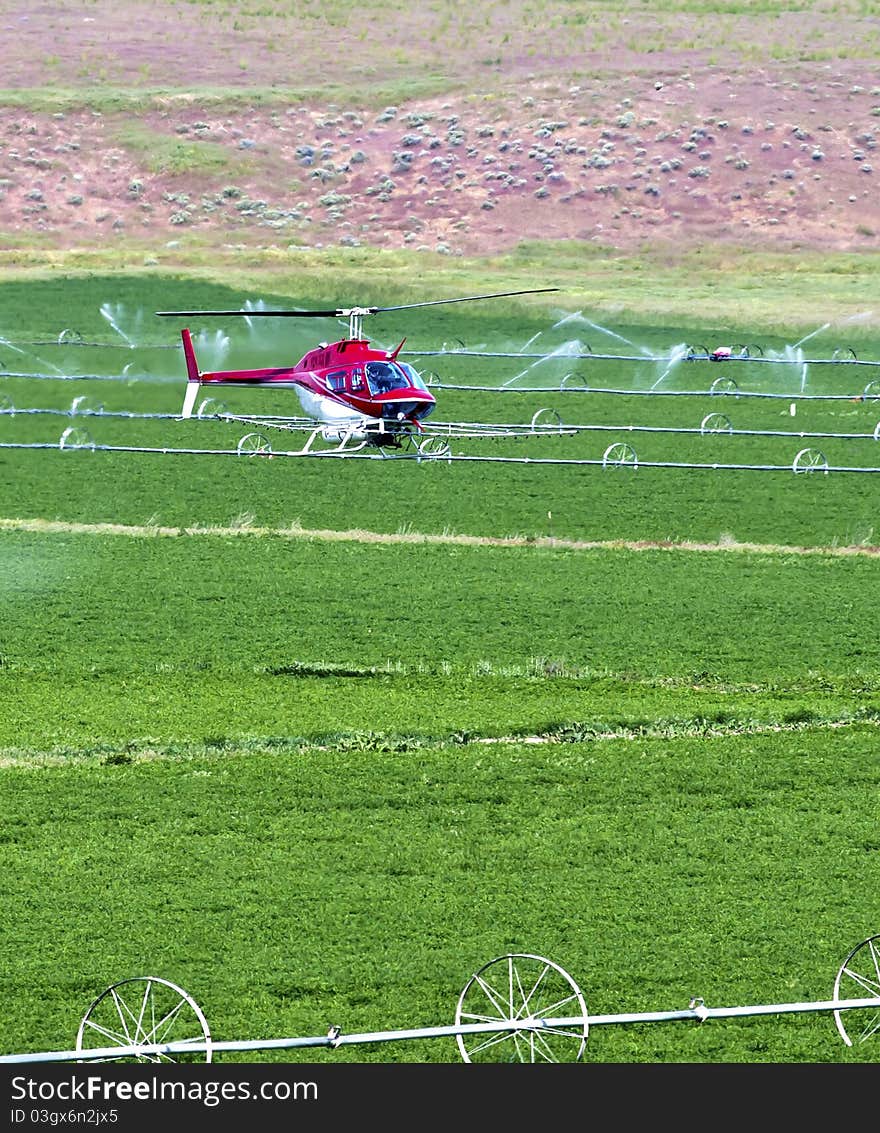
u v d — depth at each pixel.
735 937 92.81
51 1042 81.00
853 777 117.12
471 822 108.69
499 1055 81.06
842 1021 84.12
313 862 102.12
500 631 153.75
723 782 115.81
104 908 95.25
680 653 147.75
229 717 129.00
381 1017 83.88
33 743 122.06
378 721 128.25
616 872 101.25
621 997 86.00
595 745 123.69
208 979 87.19
